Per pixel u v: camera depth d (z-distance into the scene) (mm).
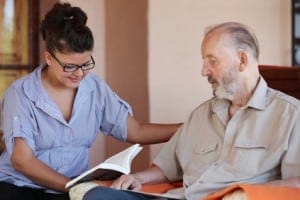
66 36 1991
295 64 3227
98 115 2305
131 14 2973
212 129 1980
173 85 2887
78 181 1932
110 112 2326
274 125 1804
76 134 2211
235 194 1561
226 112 1946
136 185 1986
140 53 2898
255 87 1866
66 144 2201
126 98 3049
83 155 2264
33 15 3387
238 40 1832
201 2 2928
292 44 3211
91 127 2260
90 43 2037
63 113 2199
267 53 3172
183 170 2041
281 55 3201
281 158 1763
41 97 2150
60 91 2189
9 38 3361
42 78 2195
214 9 2961
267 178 1800
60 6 2070
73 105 2195
